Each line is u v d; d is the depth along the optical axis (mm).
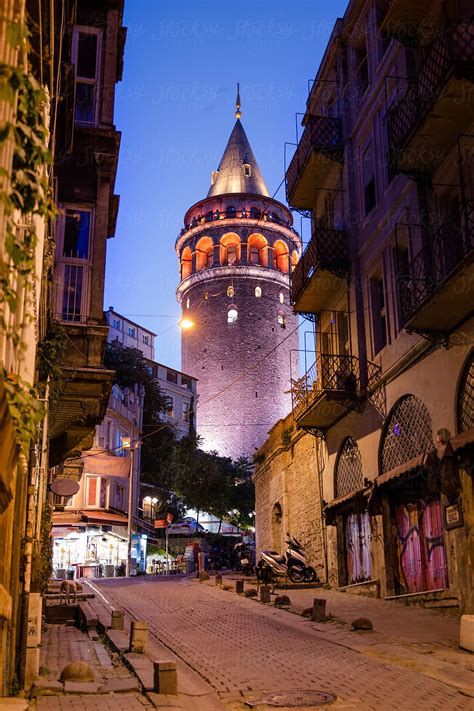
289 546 23547
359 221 21406
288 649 10953
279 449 28750
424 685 8078
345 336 23203
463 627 10188
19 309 5539
